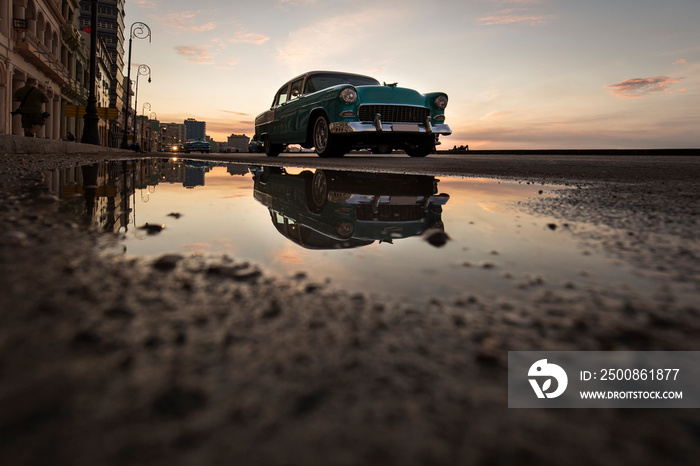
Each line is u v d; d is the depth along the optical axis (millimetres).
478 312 609
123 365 418
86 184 2516
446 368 448
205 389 386
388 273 803
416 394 396
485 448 324
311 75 8273
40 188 2156
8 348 440
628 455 323
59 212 1403
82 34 32750
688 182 3252
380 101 6949
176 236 1090
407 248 1034
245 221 1392
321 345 490
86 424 324
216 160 8031
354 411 366
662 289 733
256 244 1031
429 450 319
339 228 1316
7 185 2205
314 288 692
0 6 17203
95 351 443
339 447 319
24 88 9430
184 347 467
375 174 4043
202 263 818
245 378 410
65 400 353
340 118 6891
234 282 707
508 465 305
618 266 887
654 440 342
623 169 4746
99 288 637
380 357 467
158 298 611
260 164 6191
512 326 562
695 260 941
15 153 6031
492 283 755
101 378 391
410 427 347
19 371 395
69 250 869
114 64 56250
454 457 312
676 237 1212
